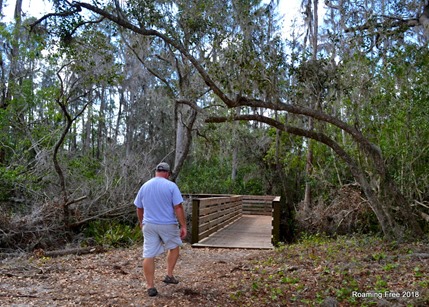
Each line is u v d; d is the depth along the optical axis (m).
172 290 5.65
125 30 13.73
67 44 11.29
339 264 7.23
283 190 23.84
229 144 26.16
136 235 12.23
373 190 10.91
